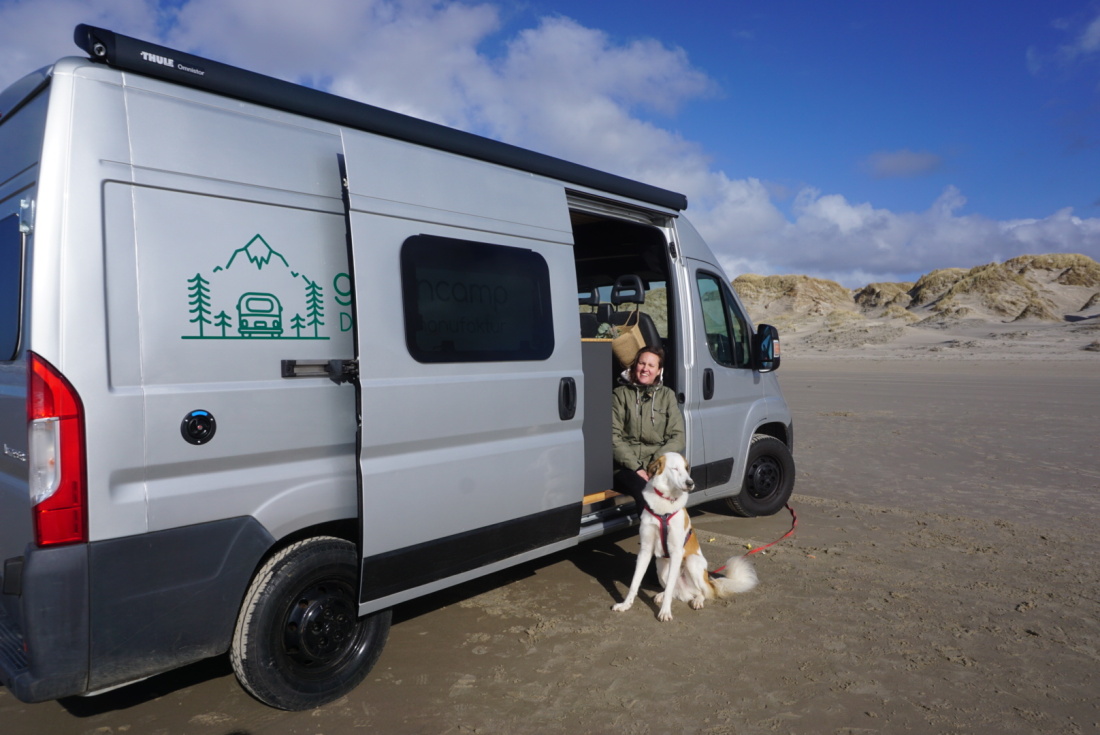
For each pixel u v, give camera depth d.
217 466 2.93
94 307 2.61
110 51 2.70
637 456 5.27
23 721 3.25
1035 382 22.31
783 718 3.33
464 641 4.12
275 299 3.12
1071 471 9.08
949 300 122.50
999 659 3.93
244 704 3.40
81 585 2.59
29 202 2.73
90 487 2.60
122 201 2.70
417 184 3.64
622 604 4.57
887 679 3.70
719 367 5.99
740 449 6.25
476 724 3.25
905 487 8.19
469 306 3.85
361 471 3.31
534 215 4.34
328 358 3.32
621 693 3.54
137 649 2.75
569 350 4.48
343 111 3.44
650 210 5.45
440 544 3.69
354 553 3.42
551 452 4.34
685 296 5.68
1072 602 4.73
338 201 3.41
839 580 5.14
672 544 4.48
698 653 3.99
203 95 3.01
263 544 3.07
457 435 3.74
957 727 3.26
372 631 3.60
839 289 156.25
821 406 16.48
